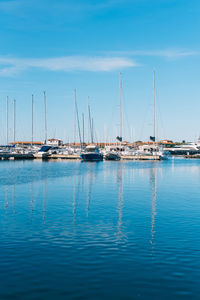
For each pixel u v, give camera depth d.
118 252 12.27
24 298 8.65
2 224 16.62
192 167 68.25
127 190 29.81
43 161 91.25
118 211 20.05
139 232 15.18
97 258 11.61
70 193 27.69
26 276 10.04
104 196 26.08
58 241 13.67
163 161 99.25
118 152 107.44
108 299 8.64
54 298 8.66
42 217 18.34
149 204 22.47
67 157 102.50
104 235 14.62
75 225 16.50
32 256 11.79
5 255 11.88
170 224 16.70
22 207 21.27
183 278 9.94
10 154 99.12
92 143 105.69
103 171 53.94
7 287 9.29
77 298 8.68
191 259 11.52
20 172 50.84
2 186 32.44
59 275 10.12
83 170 56.22
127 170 57.00
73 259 11.50
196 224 16.72
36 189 30.25
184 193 27.91
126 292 9.03
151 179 40.69
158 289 9.22
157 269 10.62
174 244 13.27
